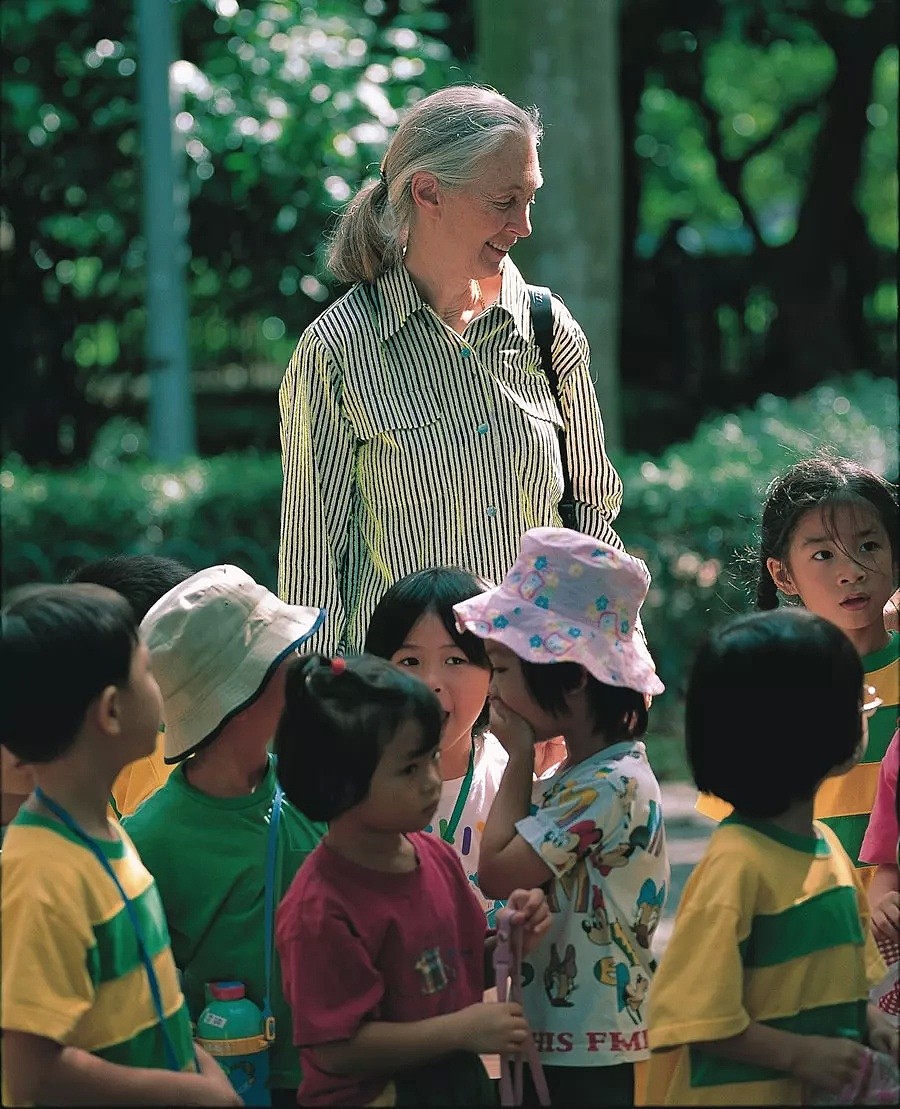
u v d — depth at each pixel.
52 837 3.00
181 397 10.90
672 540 9.30
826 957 3.15
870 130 19.92
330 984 3.09
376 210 4.41
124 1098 2.94
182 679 3.50
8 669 2.99
